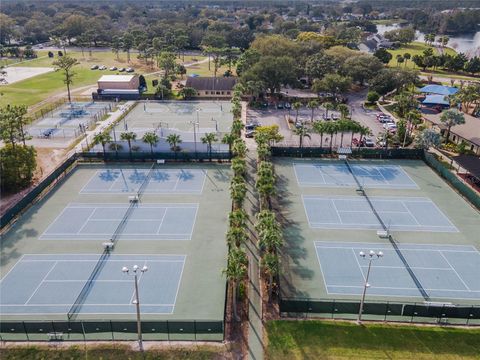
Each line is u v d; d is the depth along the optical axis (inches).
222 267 1968.5
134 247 2124.8
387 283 1865.2
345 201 2620.6
